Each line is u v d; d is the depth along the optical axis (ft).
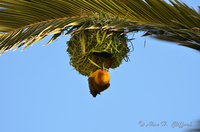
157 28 15.23
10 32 15.71
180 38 15.23
